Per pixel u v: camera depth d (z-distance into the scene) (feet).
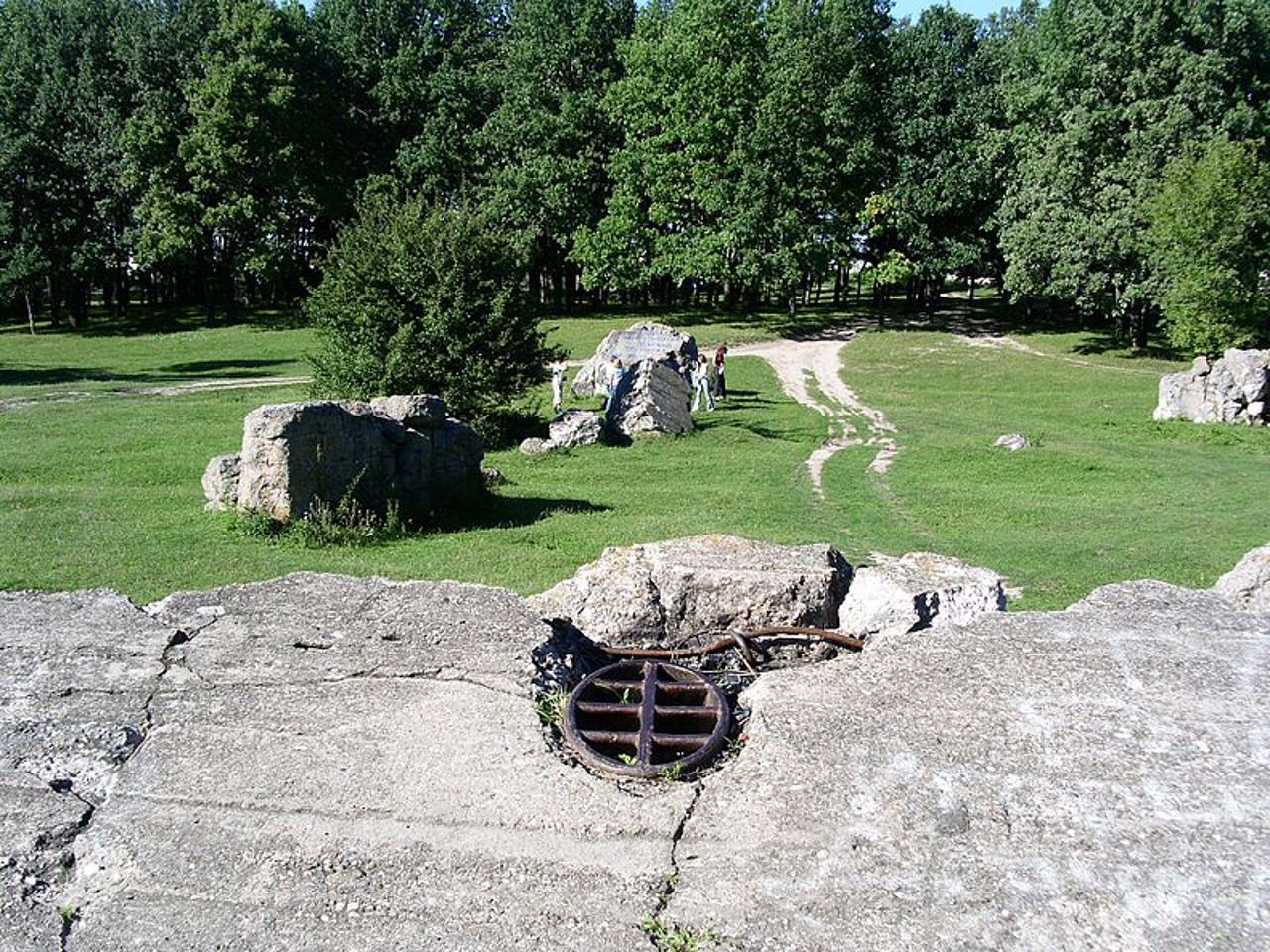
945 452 79.77
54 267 168.14
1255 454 79.56
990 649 16.69
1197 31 128.57
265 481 49.78
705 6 162.81
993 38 193.98
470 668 16.62
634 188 167.84
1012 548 49.19
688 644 19.77
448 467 57.93
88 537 48.67
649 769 14.28
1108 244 133.49
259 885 12.18
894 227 169.48
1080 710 14.84
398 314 80.89
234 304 204.03
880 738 14.35
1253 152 117.50
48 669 16.70
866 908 11.43
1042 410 106.32
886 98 168.35
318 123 178.81
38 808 13.53
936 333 166.30
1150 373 131.13
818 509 60.18
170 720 15.38
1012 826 12.58
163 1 185.06
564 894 11.82
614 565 20.80
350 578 20.08
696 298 208.74
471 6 194.90
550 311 191.31
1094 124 133.69
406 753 14.47
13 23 178.19
